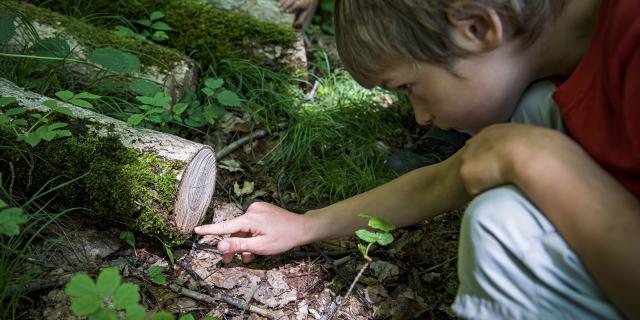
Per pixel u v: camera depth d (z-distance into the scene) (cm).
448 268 201
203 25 276
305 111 258
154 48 252
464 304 140
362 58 141
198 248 197
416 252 206
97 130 186
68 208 192
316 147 249
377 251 205
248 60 272
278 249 180
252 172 234
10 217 151
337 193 228
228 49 274
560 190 121
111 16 272
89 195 181
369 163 246
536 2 127
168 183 176
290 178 231
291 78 276
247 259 188
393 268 199
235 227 179
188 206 185
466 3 124
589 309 127
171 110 229
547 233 125
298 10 278
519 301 132
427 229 215
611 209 118
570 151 124
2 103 183
